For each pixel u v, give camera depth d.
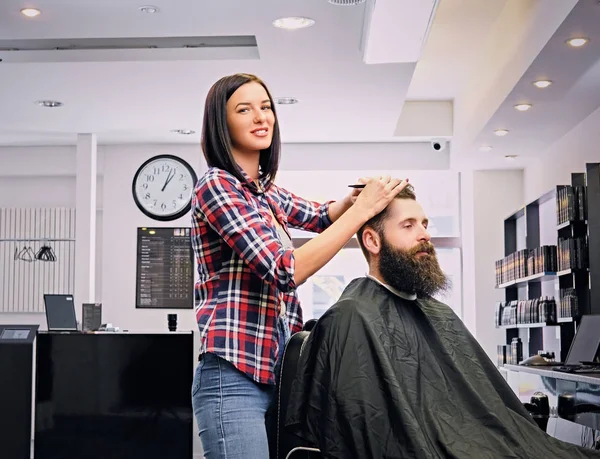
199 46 6.02
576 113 6.71
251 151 1.96
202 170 8.56
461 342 2.18
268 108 1.96
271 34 5.52
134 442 4.93
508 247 8.74
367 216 1.87
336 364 1.99
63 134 8.18
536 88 6.03
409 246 2.15
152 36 5.61
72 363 4.98
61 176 9.10
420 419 2.00
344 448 1.92
